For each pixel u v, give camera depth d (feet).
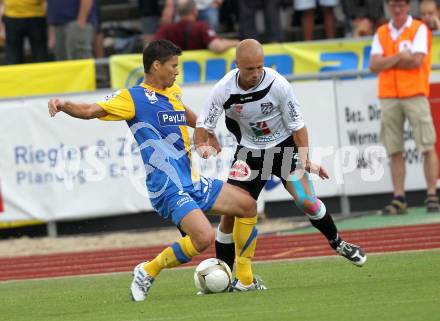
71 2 162.50
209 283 84.07
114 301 83.66
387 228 127.95
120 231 147.13
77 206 144.56
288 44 149.69
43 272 115.65
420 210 144.15
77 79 150.10
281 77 86.28
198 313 71.31
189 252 80.18
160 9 190.49
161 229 146.72
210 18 168.76
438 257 99.45
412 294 74.49
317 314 67.05
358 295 75.97
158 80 82.12
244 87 85.66
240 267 85.15
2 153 144.36
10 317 77.51
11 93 149.48
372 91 144.15
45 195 144.56
